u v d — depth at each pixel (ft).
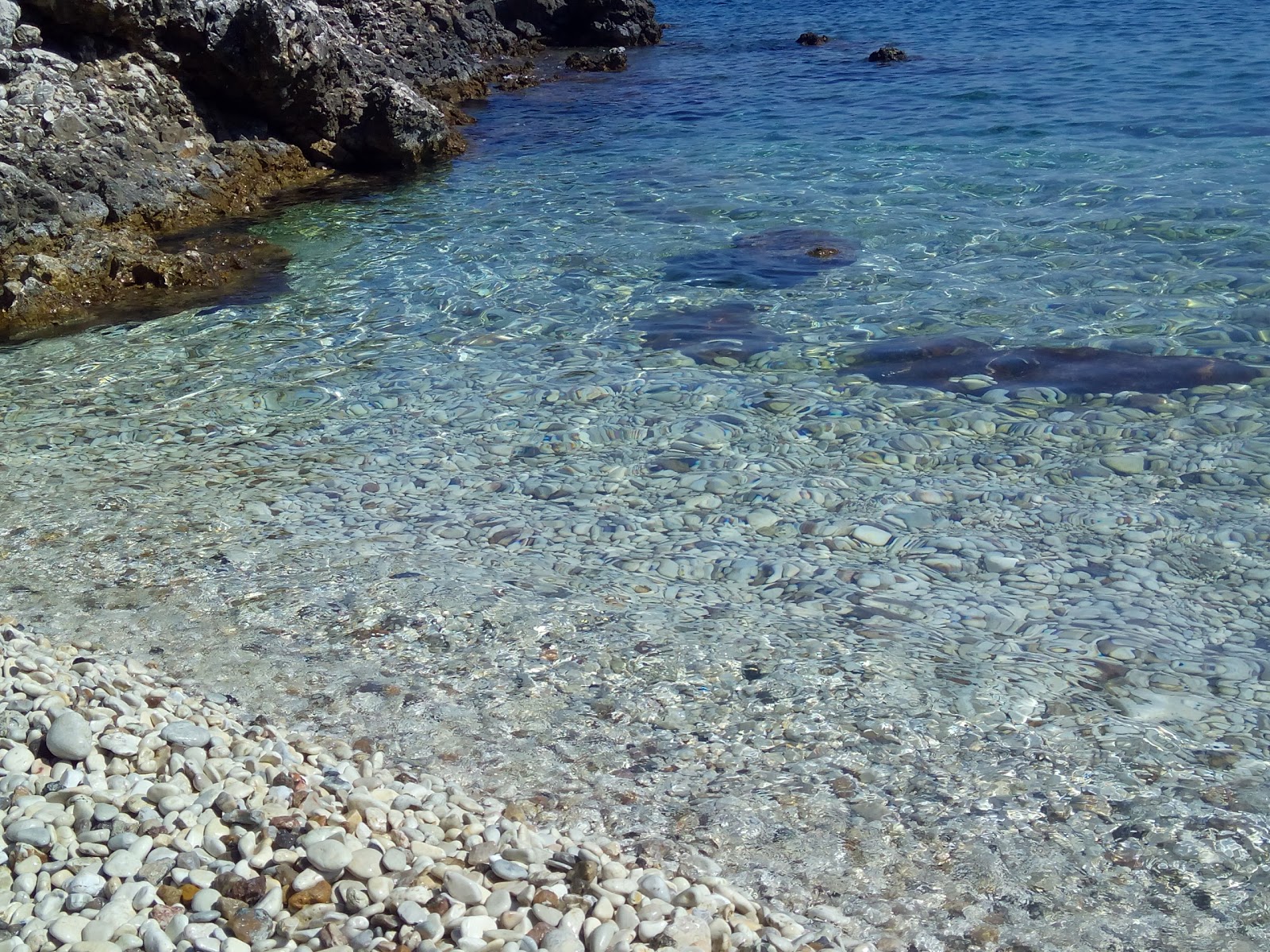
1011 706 10.42
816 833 9.36
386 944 8.26
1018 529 12.65
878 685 10.66
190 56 26.63
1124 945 8.61
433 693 10.71
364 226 23.90
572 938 8.32
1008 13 57.47
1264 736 10.08
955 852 9.21
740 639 11.24
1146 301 17.67
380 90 29.27
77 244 20.31
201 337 18.06
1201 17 50.06
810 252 20.67
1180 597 11.63
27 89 22.44
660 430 14.78
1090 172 24.88
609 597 11.81
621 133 33.47
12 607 11.75
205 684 10.82
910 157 27.73
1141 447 13.94
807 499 13.28
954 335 16.96
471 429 14.97
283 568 12.32
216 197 25.27
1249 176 23.53
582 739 10.21
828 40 52.06
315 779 9.52
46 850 8.80
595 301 18.97
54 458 14.43
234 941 8.24
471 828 9.20
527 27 53.93
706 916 8.57
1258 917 8.75
